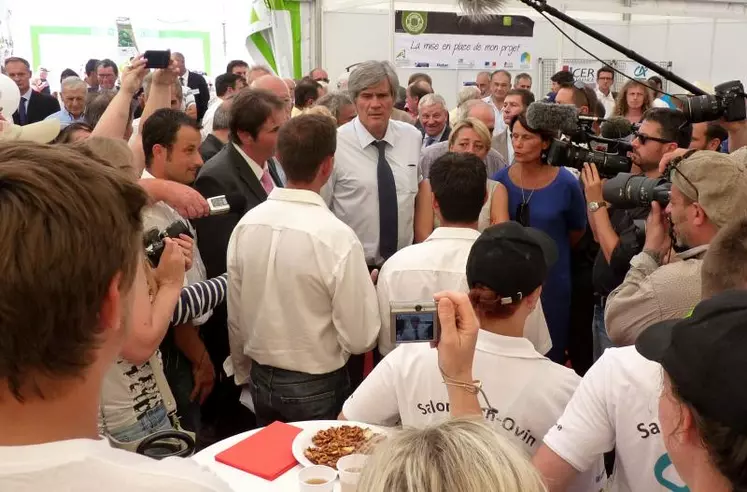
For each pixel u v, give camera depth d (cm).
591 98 477
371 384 167
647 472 127
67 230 64
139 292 167
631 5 710
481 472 78
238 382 250
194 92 616
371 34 856
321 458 156
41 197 64
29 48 965
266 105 277
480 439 82
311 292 216
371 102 305
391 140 318
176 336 243
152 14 1004
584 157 268
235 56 1040
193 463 77
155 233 190
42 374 67
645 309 163
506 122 521
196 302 221
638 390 124
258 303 222
